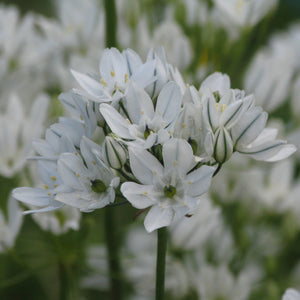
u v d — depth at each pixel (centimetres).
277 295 68
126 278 70
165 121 58
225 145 57
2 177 67
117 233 69
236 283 69
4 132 67
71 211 66
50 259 68
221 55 70
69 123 59
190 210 57
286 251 70
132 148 57
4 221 66
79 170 58
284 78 69
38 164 59
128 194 57
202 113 58
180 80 59
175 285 70
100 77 60
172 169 58
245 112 58
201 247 70
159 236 58
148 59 59
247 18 69
